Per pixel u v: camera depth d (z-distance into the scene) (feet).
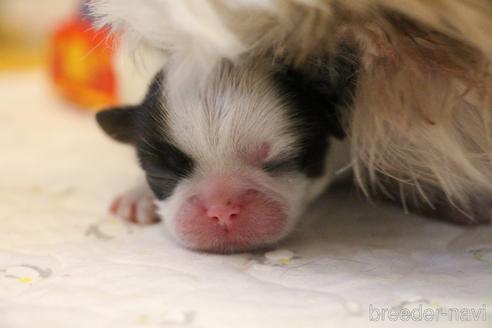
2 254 1.04
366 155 1.07
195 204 1.07
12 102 1.76
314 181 1.11
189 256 1.04
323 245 1.06
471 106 1.03
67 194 1.21
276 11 0.98
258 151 1.07
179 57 1.05
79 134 1.48
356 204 1.14
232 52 1.02
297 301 0.94
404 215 1.12
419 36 0.98
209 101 1.07
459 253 1.03
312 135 1.08
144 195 1.16
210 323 0.91
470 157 1.05
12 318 0.92
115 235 1.10
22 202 1.18
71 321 0.92
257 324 0.91
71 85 1.67
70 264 1.02
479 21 0.97
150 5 1.02
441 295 0.95
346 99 1.07
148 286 0.97
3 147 1.41
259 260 1.03
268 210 1.06
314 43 1.01
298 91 1.08
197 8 0.99
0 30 2.40
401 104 1.02
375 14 0.98
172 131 1.08
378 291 0.96
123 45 1.08
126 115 1.16
